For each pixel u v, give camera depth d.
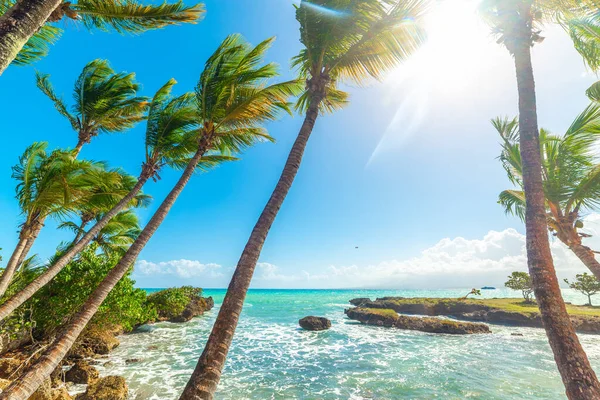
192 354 15.77
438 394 10.56
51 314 13.30
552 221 7.72
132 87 11.66
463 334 23.55
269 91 7.89
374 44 6.34
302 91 8.20
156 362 14.09
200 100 8.66
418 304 38.50
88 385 10.04
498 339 21.61
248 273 4.21
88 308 6.05
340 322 30.86
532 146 4.58
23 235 8.59
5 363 9.77
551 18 5.80
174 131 9.88
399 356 16.44
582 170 7.48
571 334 3.45
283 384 11.58
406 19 6.01
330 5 5.92
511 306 33.78
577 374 3.20
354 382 11.88
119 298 14.99
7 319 11.84
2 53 2.76
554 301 3.65
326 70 6.44
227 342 3.67
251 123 8.98
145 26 7.13
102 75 11.43
